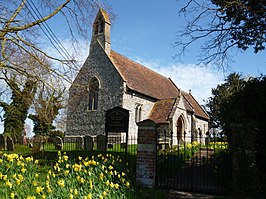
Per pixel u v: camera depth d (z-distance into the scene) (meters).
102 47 28.17
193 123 31.25
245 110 9.03
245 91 9.30
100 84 27.16
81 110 28.17
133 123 25.66
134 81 27.47
